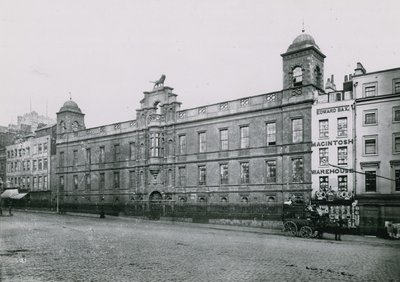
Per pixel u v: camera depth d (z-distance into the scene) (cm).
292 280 1516
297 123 4281
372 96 3819
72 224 4184
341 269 1762
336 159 3981
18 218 5069
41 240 2733
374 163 3769
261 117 4581
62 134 7219
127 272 1653
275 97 4488
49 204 6975
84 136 6762
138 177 5784
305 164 4159
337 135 3997
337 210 3859
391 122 3725
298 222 3300
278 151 4384
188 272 1655
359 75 3938
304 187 4131
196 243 2656
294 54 4359
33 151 7831
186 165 5244
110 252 2209
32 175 7788
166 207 5072
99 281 1487
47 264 1825
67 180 7019
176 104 5453
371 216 3719
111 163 6262
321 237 3231
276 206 4147
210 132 5050
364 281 1514
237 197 4694
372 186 3778
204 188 5019
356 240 3119
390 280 1534
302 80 4281
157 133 5541
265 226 4016
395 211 3622
